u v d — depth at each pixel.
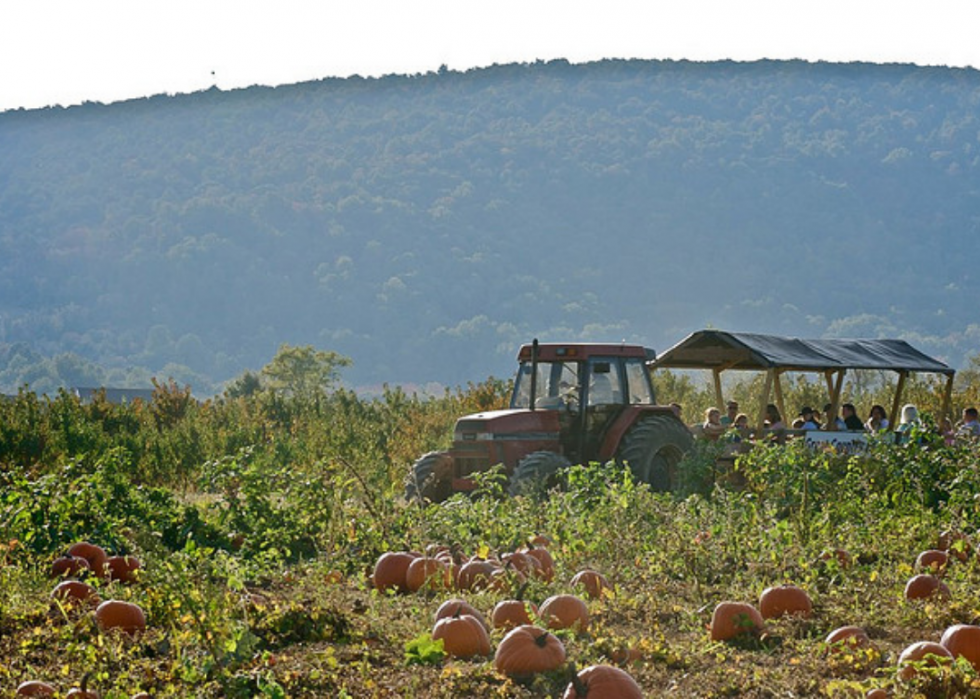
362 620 10.20
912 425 18.69
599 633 9.75
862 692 7.85
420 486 20.78
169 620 8.91
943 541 14.23
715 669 8.88
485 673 8.48
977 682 7.84
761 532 13.44
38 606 10.39
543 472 19.88
